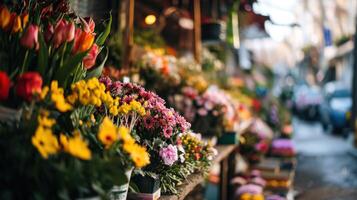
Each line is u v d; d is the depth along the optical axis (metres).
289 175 6.07
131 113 2.37
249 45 15.07
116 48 4.09
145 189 2.36
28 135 1.57
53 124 1.71
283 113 12.81
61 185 1.47
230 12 6.94
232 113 4.63
